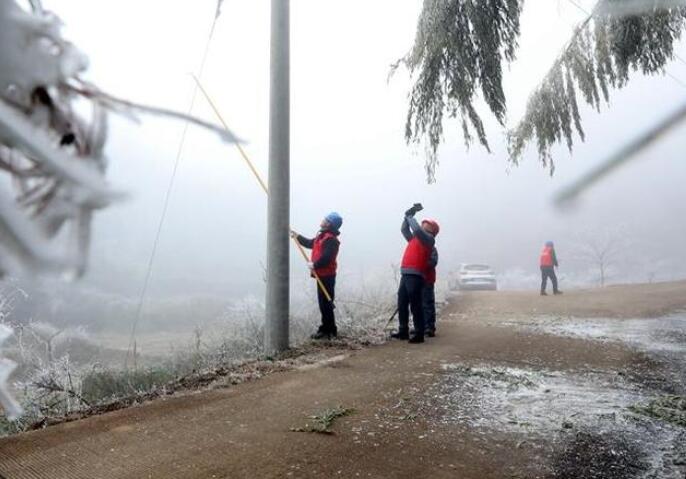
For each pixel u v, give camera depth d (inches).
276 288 265.0
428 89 237.6
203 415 170.4
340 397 189.8
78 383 212.2
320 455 140.9
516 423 167.5
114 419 166.6
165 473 130.1
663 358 262.5
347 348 275.6
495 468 136.3
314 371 226.4
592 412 178.5
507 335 325.4
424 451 145.5
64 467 132.9
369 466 135.8
